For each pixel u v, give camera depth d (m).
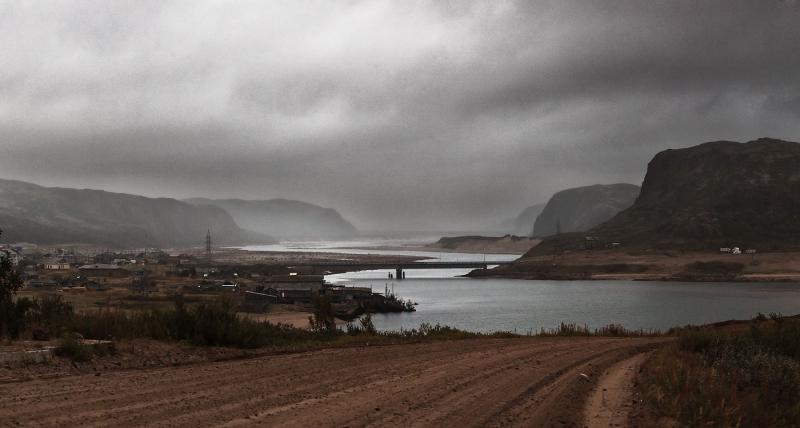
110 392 13.50
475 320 104.25
